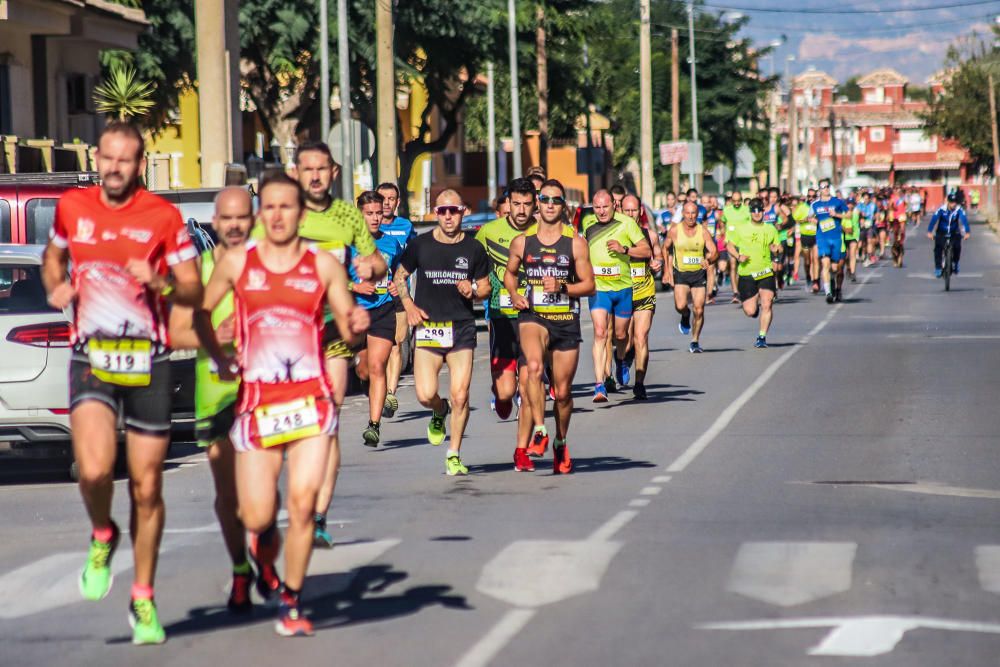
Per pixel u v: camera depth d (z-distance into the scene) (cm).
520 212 4212
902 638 2433
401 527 3428
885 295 12038
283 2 14212
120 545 3366
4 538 3469
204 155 8150
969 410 5369
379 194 5153
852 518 3453
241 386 2489
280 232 2467
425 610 2664
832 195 11269
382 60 10456
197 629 2586
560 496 3803
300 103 16100
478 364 7600
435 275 4197
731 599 2702
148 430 2509
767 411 5438
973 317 9644
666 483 3972
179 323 2559
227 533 2684
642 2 16762
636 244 5741
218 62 8144
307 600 2756
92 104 11762
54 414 4131
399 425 5403
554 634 2488
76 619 2686
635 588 2797
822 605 2652
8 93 10169
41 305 4156
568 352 4134
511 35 14650
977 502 3647
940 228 14112
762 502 3672
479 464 4397
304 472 2475
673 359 7419
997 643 2402
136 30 11900
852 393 5922
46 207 5444
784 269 13375
